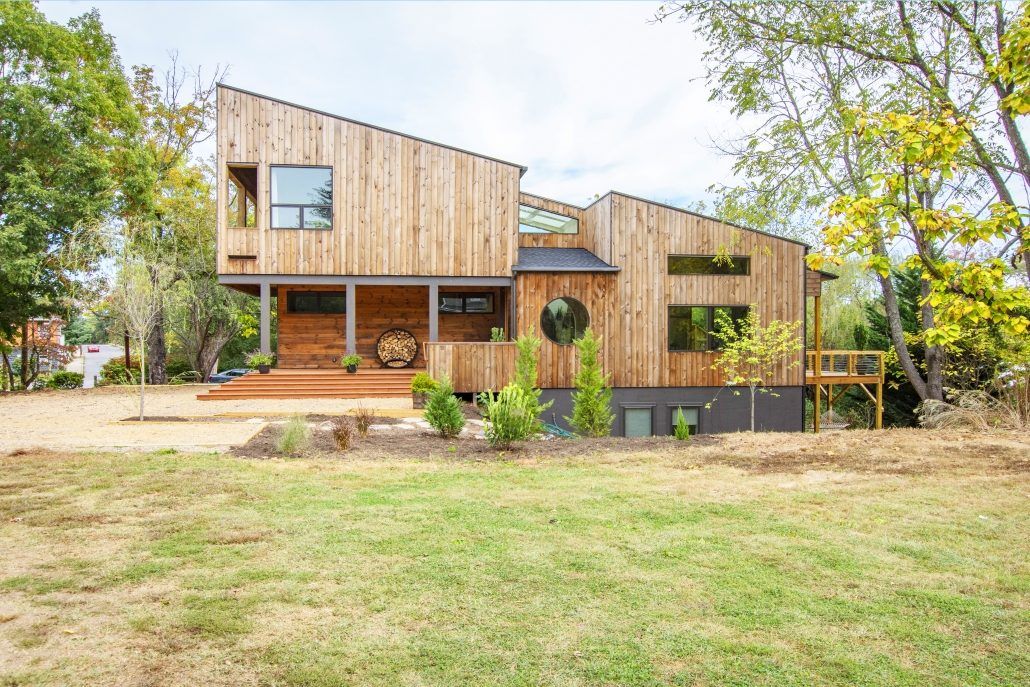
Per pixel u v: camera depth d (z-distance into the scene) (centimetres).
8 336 2112
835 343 2898
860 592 379
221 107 1611
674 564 424
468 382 1567
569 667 295
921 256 490
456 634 326
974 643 318
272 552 442
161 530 489
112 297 1334
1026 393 1065
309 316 1905
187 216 2467
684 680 285
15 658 296
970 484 635
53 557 430
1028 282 757
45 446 855
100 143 1867
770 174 1528
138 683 277
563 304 1659
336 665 295
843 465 731
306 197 1644
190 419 1156
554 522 517
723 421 1722
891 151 520
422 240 1670
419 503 574
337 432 879
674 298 1692
